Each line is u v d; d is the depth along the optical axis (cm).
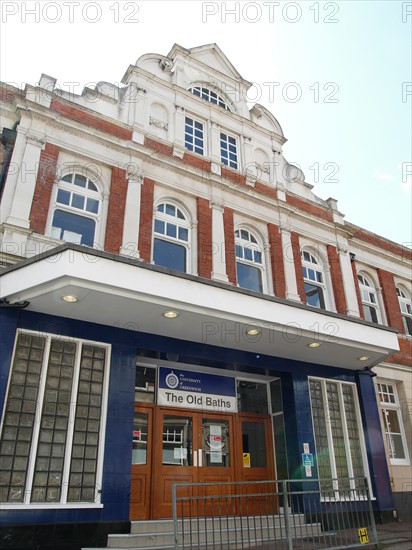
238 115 1369
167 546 707
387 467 1116
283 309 897
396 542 809
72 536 687
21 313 765
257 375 1075
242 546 698
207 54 1414
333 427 1096
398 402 1304
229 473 961
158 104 1224
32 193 897
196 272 1072
